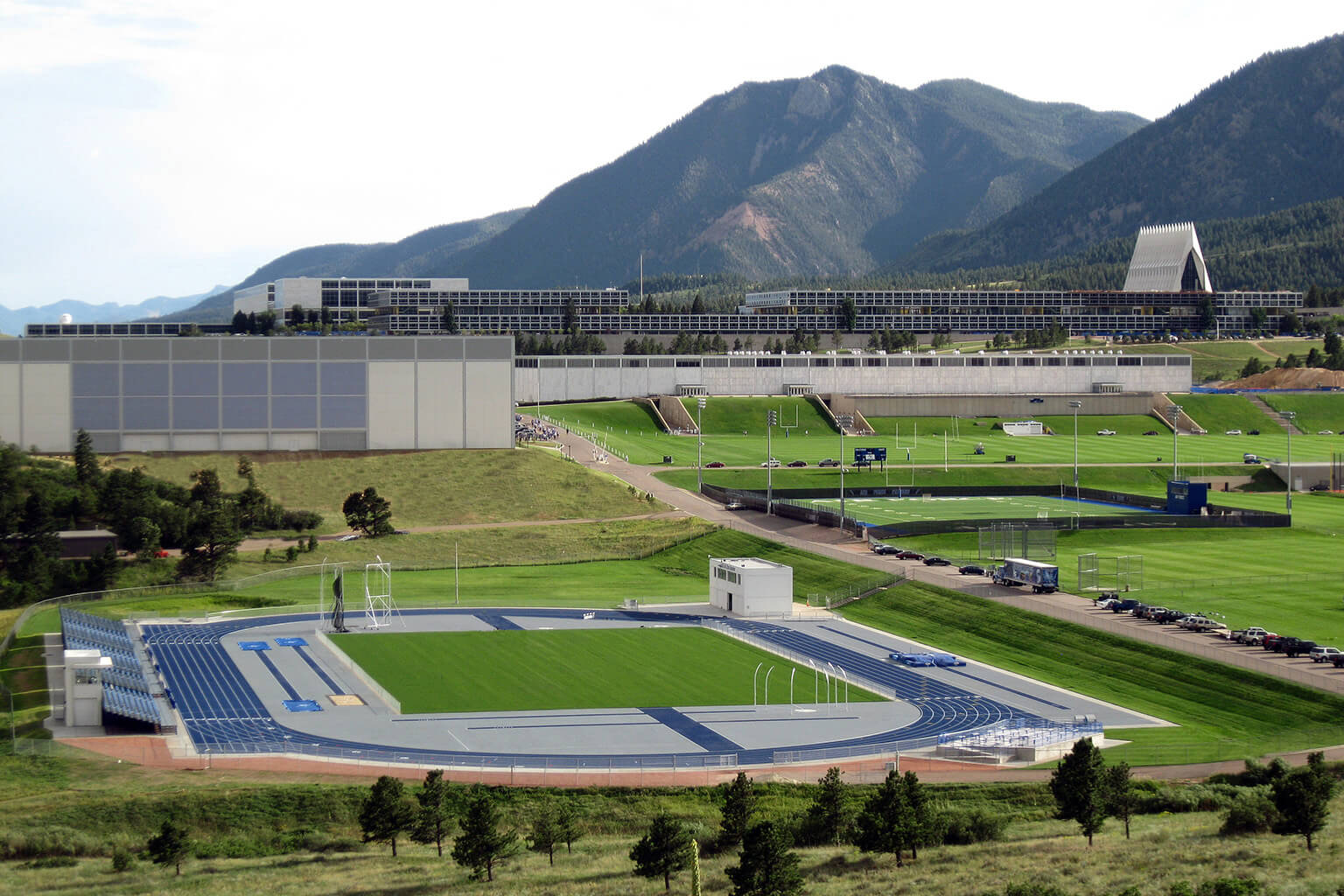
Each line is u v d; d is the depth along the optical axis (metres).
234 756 137.50
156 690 163.00
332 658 183.25
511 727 149.62
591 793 127.00
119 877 106.00
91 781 128.62
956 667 177.00
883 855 106.19
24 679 167.50
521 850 112.69
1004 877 95.31
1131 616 186.50
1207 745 139.12
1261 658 162.25
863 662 180.62
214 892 100.88
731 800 111.19
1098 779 108.50
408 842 117.81
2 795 124.06
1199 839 103.75
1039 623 187.00
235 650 186.75
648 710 156.75
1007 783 128.50
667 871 99.75
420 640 193.00
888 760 137.12
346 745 142.25
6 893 101.06
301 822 121.19
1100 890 89.81
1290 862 93.31
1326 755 132.62
